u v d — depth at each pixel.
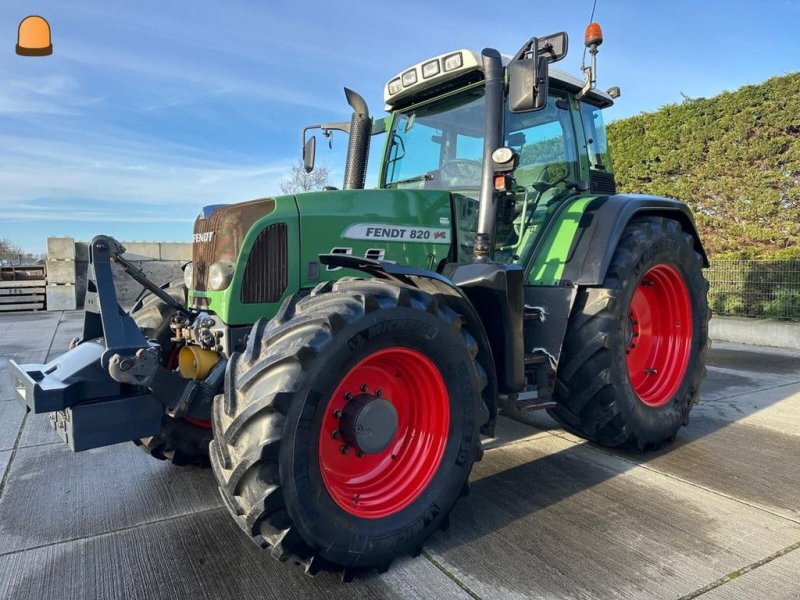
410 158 3.91
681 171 9.66
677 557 2.25
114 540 2.42
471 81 3.46
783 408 4.47
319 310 2.11
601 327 3.17
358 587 2.07
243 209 2.73
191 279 3.09
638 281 3.38
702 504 2.73
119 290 9.72
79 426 2.21
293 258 2.70
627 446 3.40
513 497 2.83
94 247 2.38
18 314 10.92
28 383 2.22
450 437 2.35
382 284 2.26
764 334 7.73
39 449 3.57
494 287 2.71
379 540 2.11
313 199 2.82
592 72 3.27
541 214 3.60
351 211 2.88
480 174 3.42
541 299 3.28
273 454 1.87
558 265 3.31
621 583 2.07
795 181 8.28
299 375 1.94
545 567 2.19
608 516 2.61
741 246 9.05
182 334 2.87
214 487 2.98
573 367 3.25
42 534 2.47
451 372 2.34
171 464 3.32
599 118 4.45
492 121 2.93
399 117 4.00
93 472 3.20
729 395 4.91
